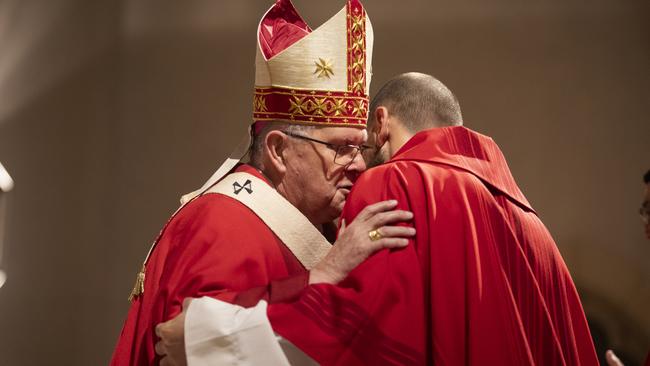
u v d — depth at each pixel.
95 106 12.15
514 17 11.27
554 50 11.16
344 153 4.95
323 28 4.94
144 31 12.25
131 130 12.16
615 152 10.96
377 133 4.80
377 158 4.80
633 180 10.90
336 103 4.92
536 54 11.19
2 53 11.56
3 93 11.54
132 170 12.13
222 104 12.06
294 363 4.12
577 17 11.15
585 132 11.05
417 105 4.69
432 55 11.35
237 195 4.90
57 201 11.90
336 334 3.96
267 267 4.70
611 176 10.95
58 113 11.96
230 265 4.55
